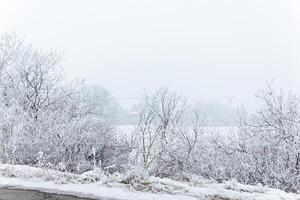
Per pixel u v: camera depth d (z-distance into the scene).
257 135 12.03
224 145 12.32
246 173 11.45
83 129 13.31
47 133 12.26
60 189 7.50
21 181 8.14
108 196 7.03
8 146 11.36
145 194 7.18
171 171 13.07
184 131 13.53
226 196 7.16
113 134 14.79
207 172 12.15
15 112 13.06
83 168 12.33
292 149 10.98
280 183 10.66
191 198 6.97
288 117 11.77
